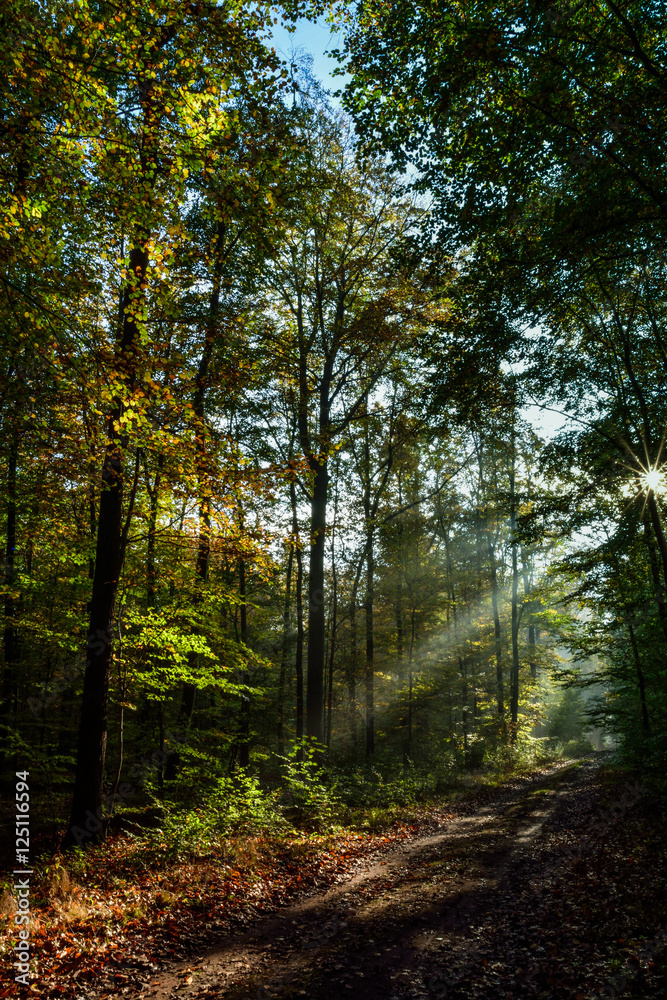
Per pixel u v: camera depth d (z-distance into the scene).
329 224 17.16
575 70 7.71
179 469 9.30
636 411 14.00
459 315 10.51
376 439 24.22
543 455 14.48
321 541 17.31
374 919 7.45
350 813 14.56
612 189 8.21
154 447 8.89
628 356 14.03
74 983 5.63
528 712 33.78
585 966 5.42
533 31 7.44
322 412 17.73
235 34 6.83
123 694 12.65
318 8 8.75
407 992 5.45
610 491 14.24
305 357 18.22
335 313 18.66
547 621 29.30
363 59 8.66
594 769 22.50
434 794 18.53
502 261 9.34
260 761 23.84
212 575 15.48
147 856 9.45
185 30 6.71
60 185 7.09
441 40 8.23
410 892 8.48
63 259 8.92
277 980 5.84
